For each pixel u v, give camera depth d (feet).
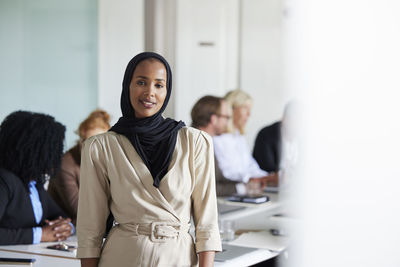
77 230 4.52
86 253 4.43
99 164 4.43
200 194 4.55
